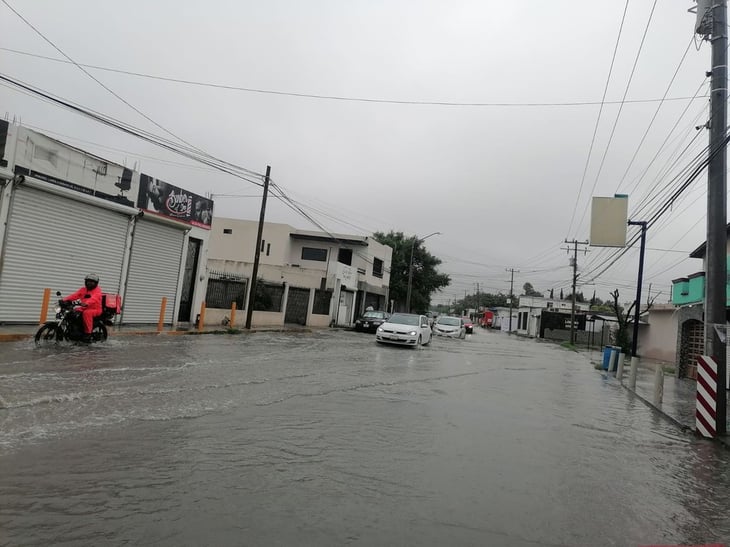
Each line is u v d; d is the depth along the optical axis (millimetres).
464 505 4754
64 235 15633
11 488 4223
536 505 4930
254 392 9016
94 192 16531
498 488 5301
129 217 18109
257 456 5586
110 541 3527
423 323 24688
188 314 22797
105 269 17328
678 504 5422
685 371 20688
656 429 9773
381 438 6820
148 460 5129
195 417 6891
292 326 30922
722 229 9945
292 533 3873
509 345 36406
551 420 9398
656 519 4895
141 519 3887
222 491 4555
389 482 5180
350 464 5621
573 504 5062
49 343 12250
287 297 31172
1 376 8086
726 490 6125
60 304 12391
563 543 4148
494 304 132875
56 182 15102
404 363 16297
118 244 17781
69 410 6590
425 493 4965
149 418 6594
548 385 14734
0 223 13609
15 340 12297
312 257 47375
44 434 5574
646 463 7055
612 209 18172
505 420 8875
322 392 9742
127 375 9211
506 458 6457
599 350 41844
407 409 8930
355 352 18344
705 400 9430
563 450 7215
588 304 80188
